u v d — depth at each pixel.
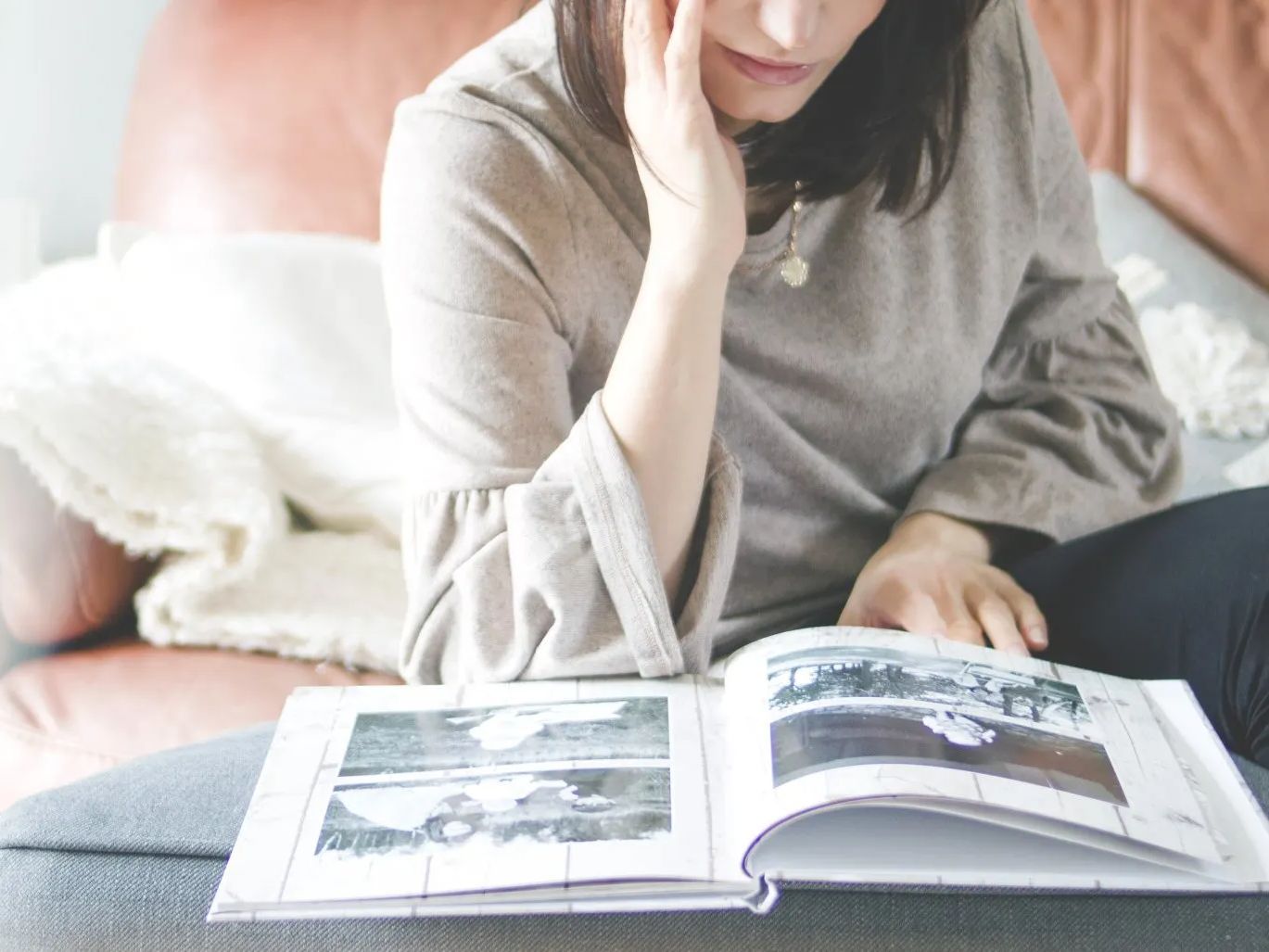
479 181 0.85
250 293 1.42
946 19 0.87
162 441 1.26
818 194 0.90
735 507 0.81
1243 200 1.66
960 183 0.98
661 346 0.78
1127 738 0.69
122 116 1.97
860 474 1.02
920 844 0.62
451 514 0.83
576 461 0.78
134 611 1.31
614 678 0.77
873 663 0.72
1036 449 1.03
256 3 1.72
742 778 0.64
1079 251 1.07
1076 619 0.91
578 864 0.60
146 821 0.68
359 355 1.42
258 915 0.59
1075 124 1.71
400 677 1.20
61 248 1.99
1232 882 0.61
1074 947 0.61
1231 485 1.40
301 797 0.66
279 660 1.21
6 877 0.67
